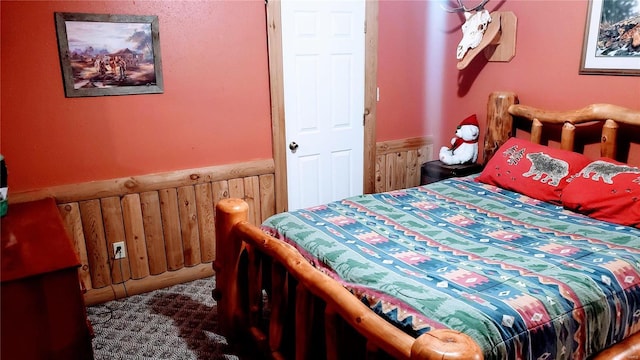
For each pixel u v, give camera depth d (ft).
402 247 6.71
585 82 9.75
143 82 9.45
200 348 8.14
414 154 13.66
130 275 10.05
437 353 3.41
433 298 5.07
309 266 5.44
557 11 10.05
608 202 7.86
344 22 11.55
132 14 9.05
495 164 10.25
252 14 10.29
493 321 4.69
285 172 11.46
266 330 7.97
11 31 8.20
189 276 10.68
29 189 8.84
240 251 7.22
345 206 8.71
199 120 10.19
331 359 5.08
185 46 9.71
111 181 9.46
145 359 7.85
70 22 8.56
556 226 7.66
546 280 5.57
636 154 9.04
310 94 11.47
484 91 12.07
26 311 5.67
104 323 8.98
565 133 9.73
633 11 8.69
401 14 12.38
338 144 12.22
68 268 5.81
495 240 7.05
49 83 8.66
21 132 8.61
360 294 5.46
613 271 5.93
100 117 9.21
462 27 11.60
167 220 10.20
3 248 6.28
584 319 5.32
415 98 13.24
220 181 10.66
